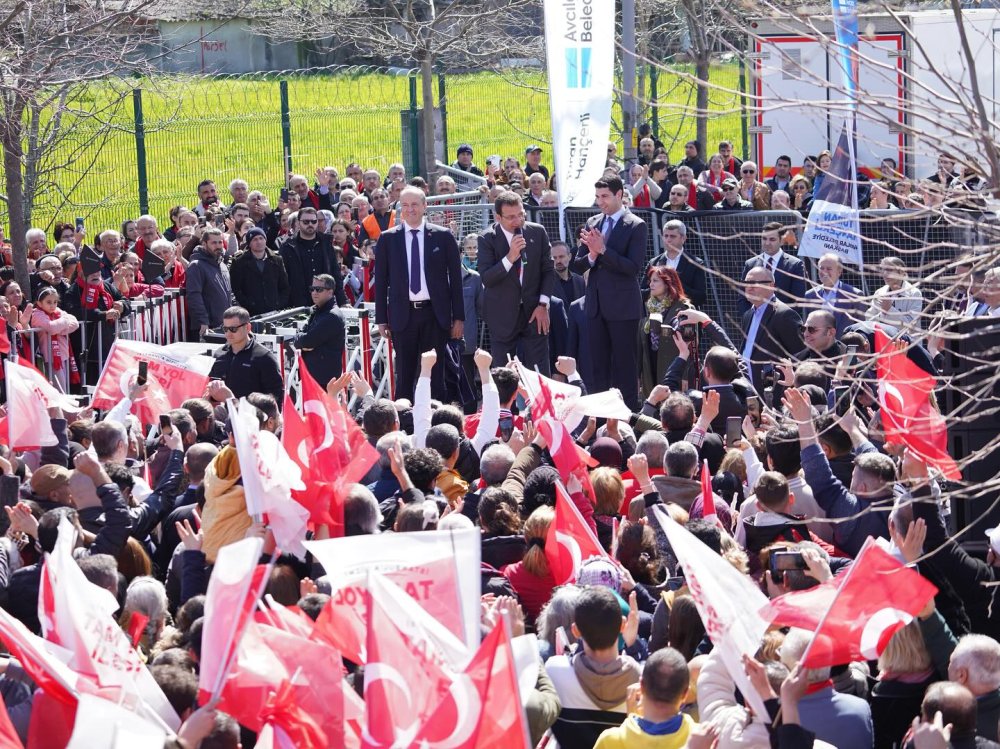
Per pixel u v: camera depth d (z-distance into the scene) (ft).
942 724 17.94
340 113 98.07
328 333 49.11
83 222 71.05
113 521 25.72
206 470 26.61
